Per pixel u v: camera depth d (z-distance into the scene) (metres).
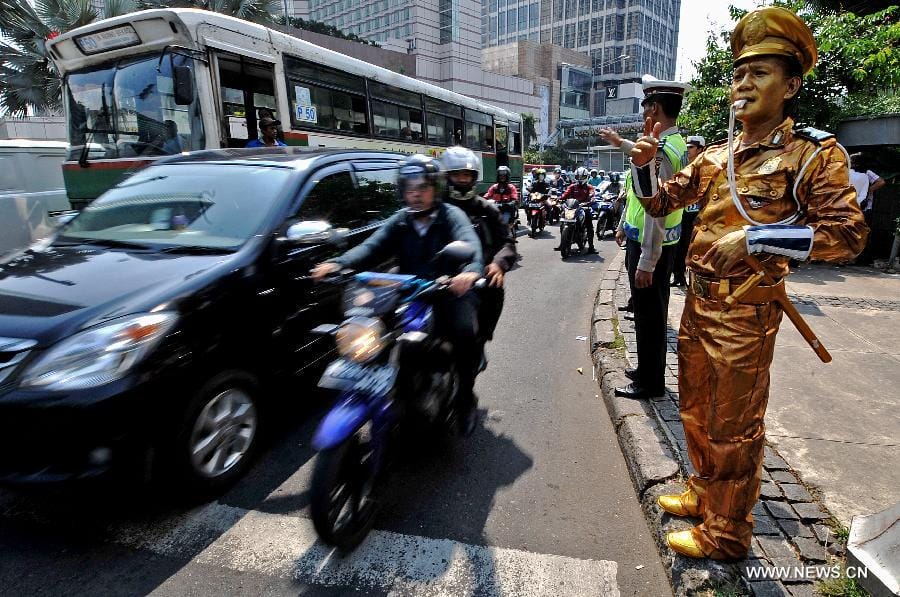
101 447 2.45
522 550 2.59
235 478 3.05
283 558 2.53
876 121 8.38
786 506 2.63
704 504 2.45
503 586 2.38
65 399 2.39
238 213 3.47
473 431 3.68
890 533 2.08
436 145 12.59
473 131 14.70
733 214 2.09
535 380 4.59
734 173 2.08
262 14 16.78
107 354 2.48
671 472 2.94
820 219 1.87
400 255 3.24
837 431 3.40
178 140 6.84
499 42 129.50
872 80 8.61
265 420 3.29
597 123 69.75
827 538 2.42
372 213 4.40
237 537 2.66
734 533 2.25
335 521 2.45
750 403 2.12
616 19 109.25
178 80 6.41
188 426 2.76
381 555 2.55
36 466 2.45
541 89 89.88
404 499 2.96
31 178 8.31
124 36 6.89
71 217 3.81
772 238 1.87
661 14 116.31
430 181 3.03
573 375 4.70
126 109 7.09
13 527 2.72
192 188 3.72
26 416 2.40
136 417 2.51
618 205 13.14
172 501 2.91
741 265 2.06
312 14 89.81
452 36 75.25
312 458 3.33
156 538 2.65
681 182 2.36
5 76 15.42
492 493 3.03
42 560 2.51
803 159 1.93
